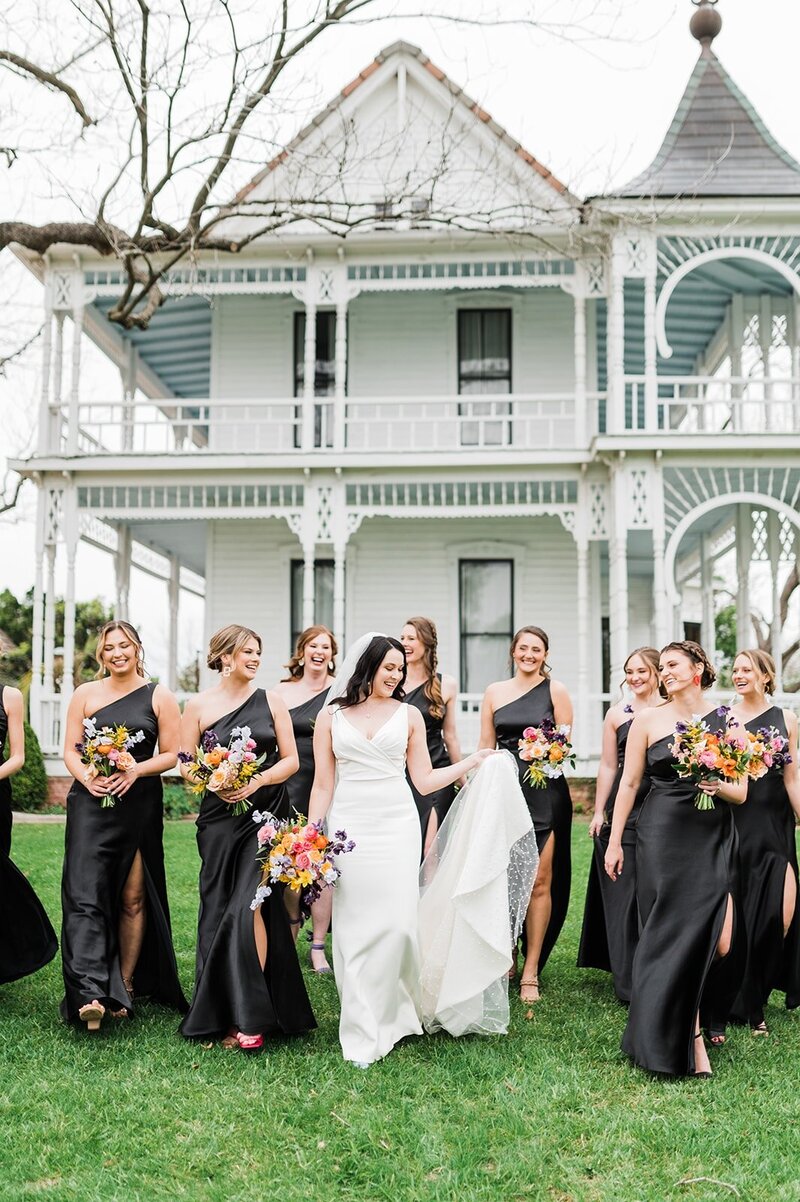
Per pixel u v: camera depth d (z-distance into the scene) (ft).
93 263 52.21
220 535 57.93
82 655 93.45
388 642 17.15
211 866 16.75
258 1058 15.56
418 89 55.26
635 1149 12.76
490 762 17.70
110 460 51.08
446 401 50.70
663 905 15.83
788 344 57.36
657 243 49.24
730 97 52.31
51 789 51.49
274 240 50.57
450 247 51.31
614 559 48.49
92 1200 11.28
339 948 16.31
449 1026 16.87
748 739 16.53
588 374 57.06
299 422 51.42
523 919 18.15
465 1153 12.48
